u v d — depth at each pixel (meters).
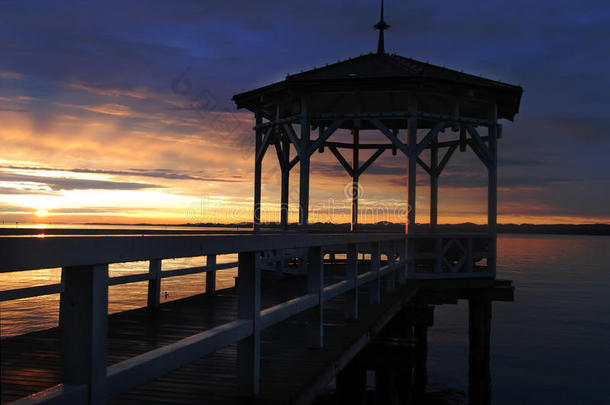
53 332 5.41
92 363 1.61
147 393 3.32
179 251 2.13
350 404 6.32
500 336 28.44
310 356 4.38
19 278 32.56
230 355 4.46
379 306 7.17
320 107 13.20
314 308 4.66
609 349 25.06
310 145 11.31
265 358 4.30
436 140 14.20
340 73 11.55
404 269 10.25
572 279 63.50
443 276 11.48
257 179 12.64
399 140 11.05
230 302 8.03
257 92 12.12
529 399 16.45
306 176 11.12
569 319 34.75
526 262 96.94
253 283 3.12
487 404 13.89
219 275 43.03
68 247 1.48
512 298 12.06
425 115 10.94
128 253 1.77
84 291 1.62
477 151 12.82
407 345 6.30
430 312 9.24
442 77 10.79
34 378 3.62
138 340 5.08
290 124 11.57
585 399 16.55
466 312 39.38
